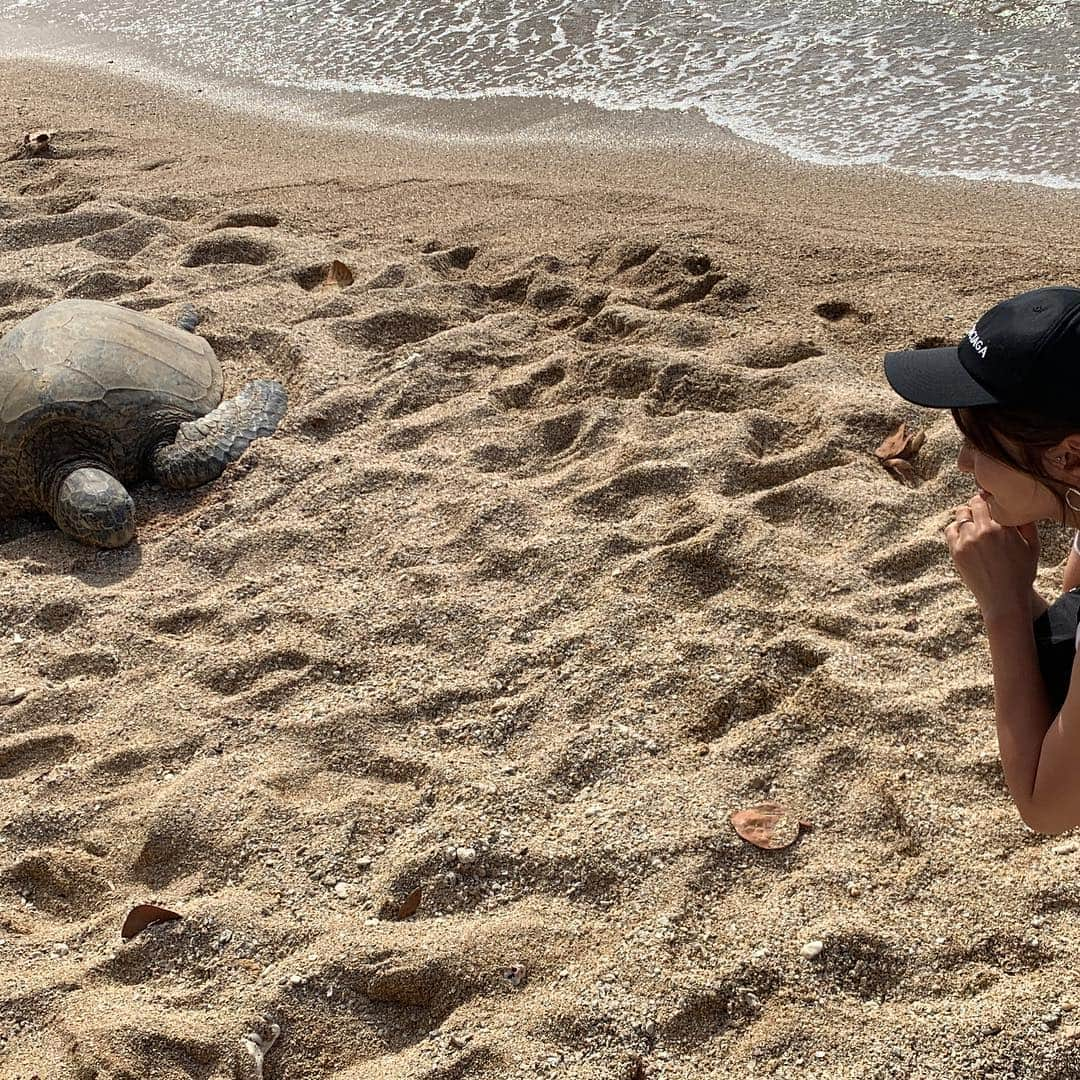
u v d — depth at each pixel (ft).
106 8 42.37
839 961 8.66
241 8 40.06
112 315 16.72
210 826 10.30
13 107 31.58
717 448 14.61
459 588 13.09
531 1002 8.57
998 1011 8.10
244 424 16.15
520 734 11.13
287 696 11.81
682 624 12.16
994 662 7.18
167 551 14.38
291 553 14.02
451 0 37.63
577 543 13.47
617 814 10.05
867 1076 7.84
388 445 15.81
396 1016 8.77
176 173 26.04
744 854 9.62
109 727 11.62
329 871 9.89
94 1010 8.79
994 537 7.23
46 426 15.10
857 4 31.94
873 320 17.33
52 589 13.73
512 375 17.06
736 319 17.88
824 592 12.28
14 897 10.06
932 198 21.83
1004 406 6.13
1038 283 17.76
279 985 8.84
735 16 32.55
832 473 13.99
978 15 30.01
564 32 33.42
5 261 21.94
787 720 10.82
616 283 19.39
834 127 25.50
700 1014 8.42
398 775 10.84
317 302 19.29
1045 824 7.03
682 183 23.68
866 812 9.88
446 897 9.58
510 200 23.00
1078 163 22.49
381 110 29.96
